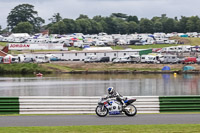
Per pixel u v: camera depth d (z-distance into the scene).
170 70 147.25
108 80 115.88
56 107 36.88
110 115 35.28
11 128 28.38
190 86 94.31
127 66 157.12
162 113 36.50
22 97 36.69
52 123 30.94
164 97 37.12
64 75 141.62
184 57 158.62
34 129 27.95
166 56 158.12
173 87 92.06
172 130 27.55
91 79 120.56
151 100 36.88
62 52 175.50
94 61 167.62
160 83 103.44
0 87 97.06
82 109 37.06
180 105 37.16
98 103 34.66
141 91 83.81
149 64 157.25
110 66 159.25
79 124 30.44
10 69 156.50
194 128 28.17
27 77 133.38
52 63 166.62
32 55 172.62
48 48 184.88
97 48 180.88
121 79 119.12
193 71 143.38
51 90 88.50
